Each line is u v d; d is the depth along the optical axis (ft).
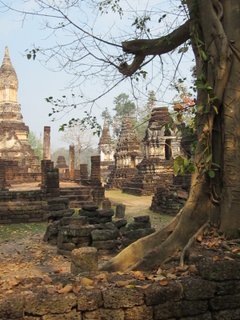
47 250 33.06
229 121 18.03
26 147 130.72
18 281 14.02
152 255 17.12
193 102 19.72
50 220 41.37
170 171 99.35
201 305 13.38
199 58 19.83
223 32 18.53
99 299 12.62
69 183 101.14
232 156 17.78
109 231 31.14
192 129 19.93
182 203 57.77
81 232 30.96
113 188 129.29
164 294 13.05
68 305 12.28
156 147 102.17
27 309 12.03
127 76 23.95
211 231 17.97
